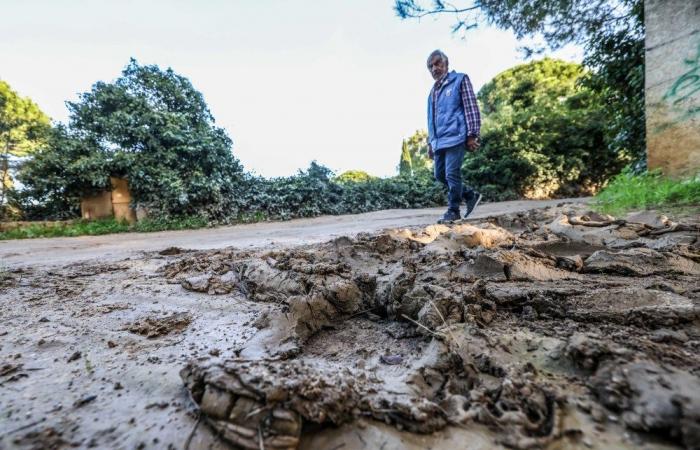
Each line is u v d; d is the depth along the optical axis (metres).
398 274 1.52
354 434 0.71
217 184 9.49
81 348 1.17
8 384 0.93
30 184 9.38
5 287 2.07
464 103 4.09
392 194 11.84
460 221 4.02
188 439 0.70
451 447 0.66
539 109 13.93
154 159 9.47
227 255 2.88
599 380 0.74
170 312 1.54
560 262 1.73
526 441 0.65
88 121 9.84
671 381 0.69
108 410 0.80
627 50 6.07
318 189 10.70
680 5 4.48
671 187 3.73
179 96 10.86
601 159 13.43
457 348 0.96
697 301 1.16
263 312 1.37
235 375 0.76
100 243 5.55
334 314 1.41
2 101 11.80
